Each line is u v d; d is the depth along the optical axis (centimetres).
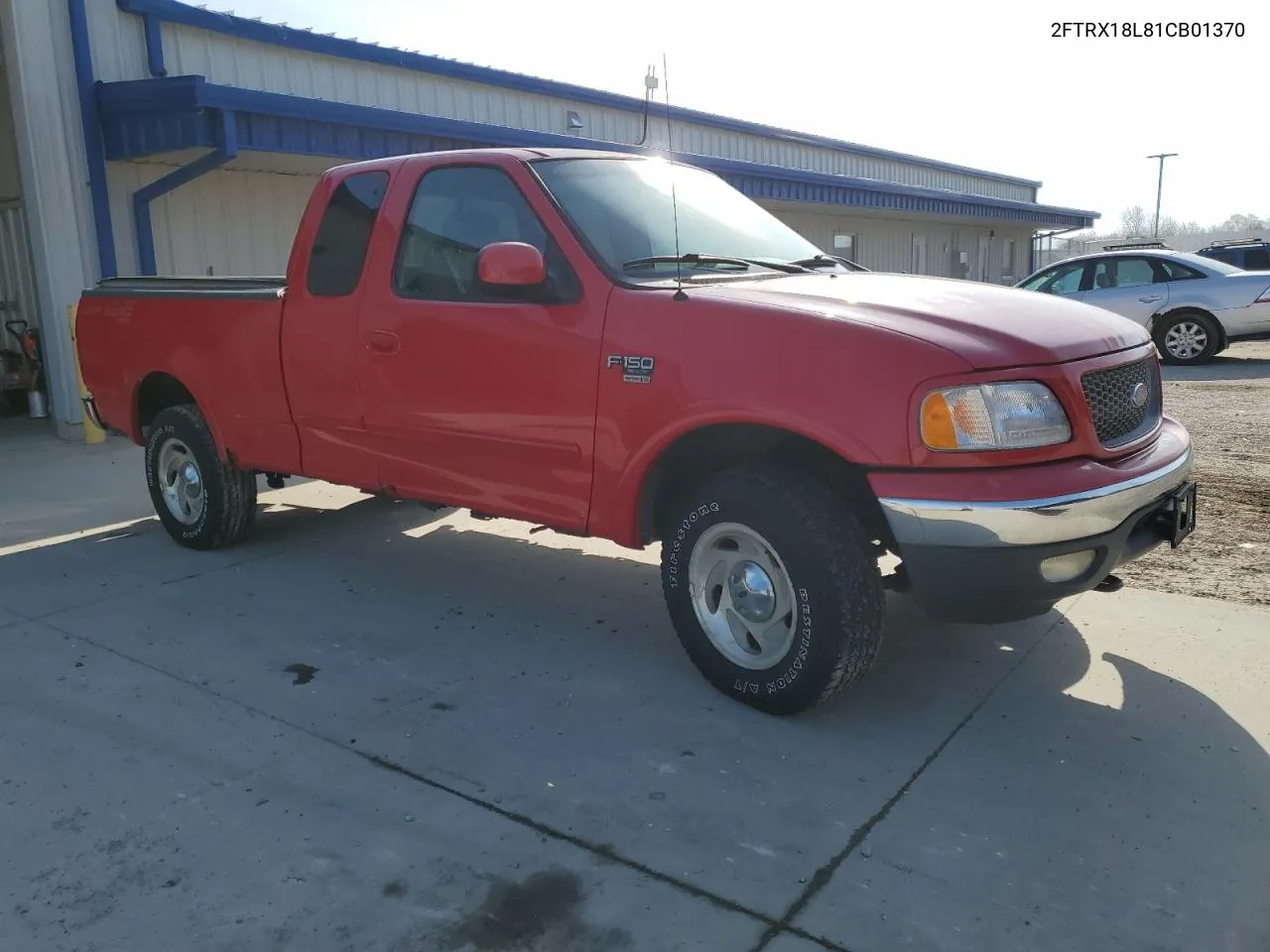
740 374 347
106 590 525
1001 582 324
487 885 279
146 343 587
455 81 1331
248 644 450
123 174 1048
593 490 397
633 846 296
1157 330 1379
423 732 366
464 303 427
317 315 486
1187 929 258
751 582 368
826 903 269
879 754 347
